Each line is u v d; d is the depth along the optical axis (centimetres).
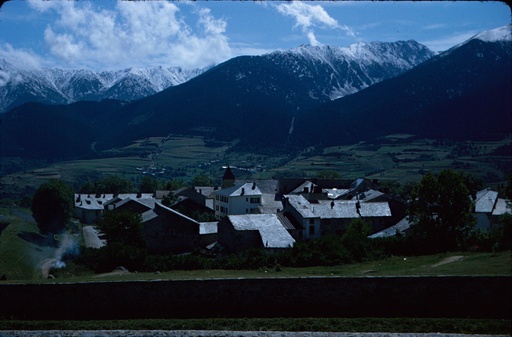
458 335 2197
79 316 2580
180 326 2406
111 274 3856
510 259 3294
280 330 2344
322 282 2602
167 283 2652
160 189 14288
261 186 10481
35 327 2423
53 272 4512
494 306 2434
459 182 5088
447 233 5025
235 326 2391
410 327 2306
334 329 2328
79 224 11400
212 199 11106
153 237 6675
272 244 5609
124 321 2478
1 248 6259
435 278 2511
